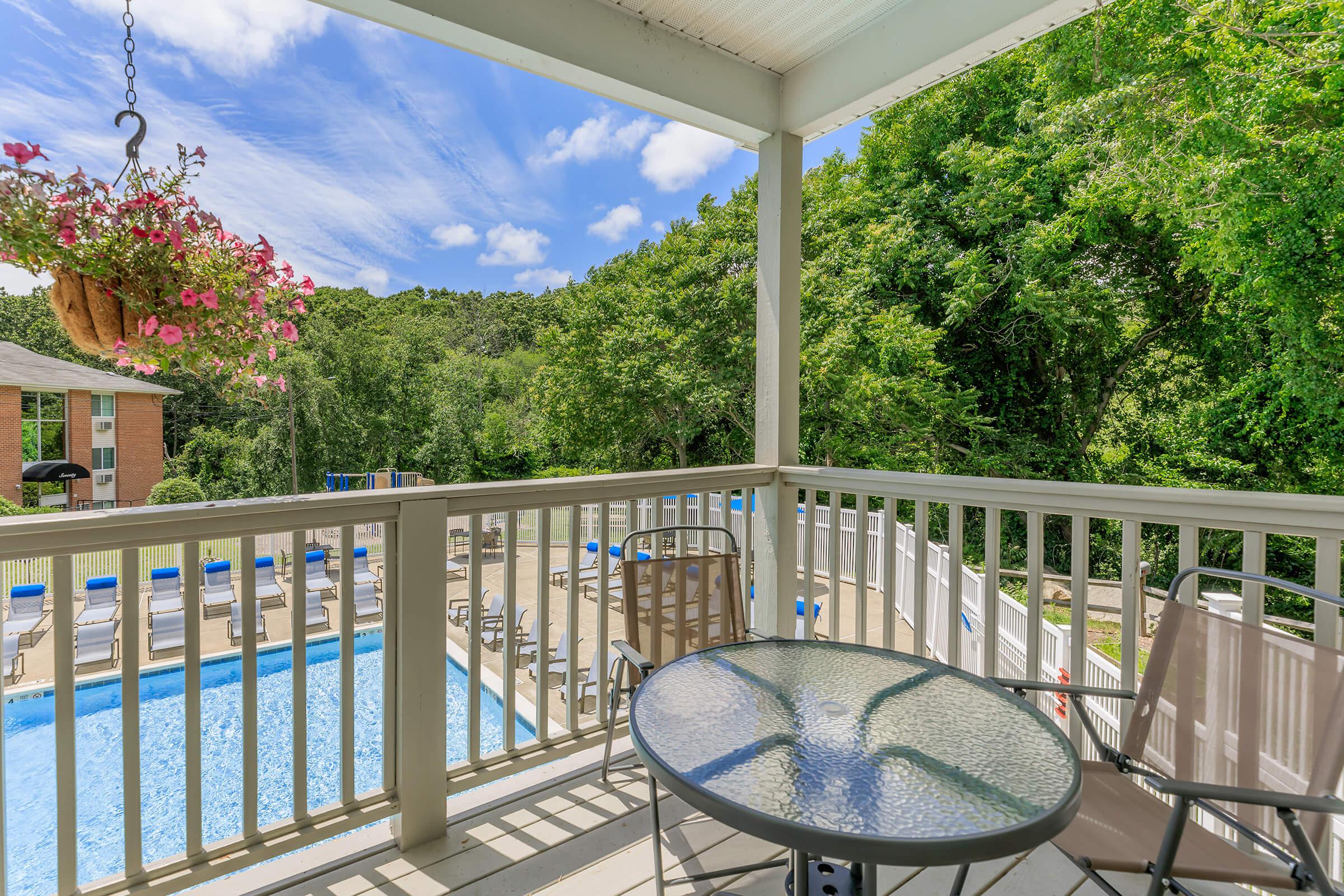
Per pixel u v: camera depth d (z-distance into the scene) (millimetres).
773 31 2668
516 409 28969
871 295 13539
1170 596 1629
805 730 1264
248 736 1697
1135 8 8531
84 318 1332
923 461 13414
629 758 2371
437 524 1949
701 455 16266
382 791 1930
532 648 6816
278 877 1761
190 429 24906
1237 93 8039
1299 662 1337
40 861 3613
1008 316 12766
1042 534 2098
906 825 954
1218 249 8773
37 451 18156
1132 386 12820
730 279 13367
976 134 13453
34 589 7660
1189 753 1479
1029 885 1697
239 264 1487
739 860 1772
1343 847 1969
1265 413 10695
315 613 8867
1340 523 1535
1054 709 4375
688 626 2252
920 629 2414
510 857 1849
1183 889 1215
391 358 27906
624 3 2494
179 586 9164
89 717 5426
